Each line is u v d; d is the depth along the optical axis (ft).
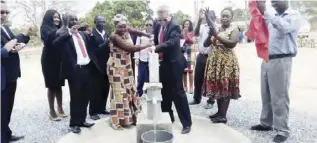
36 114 16.30
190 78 20.51
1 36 11.37
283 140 11.75
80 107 12.96
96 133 13.44
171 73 12.71
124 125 14.26
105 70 14.98
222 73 13.09
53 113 15.12
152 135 10.89
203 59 16.67
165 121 11.67
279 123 11.85
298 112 16.14
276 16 10.99
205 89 13.89
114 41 13.01
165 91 13.20
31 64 39.19
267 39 11.32
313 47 50.90
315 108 16.93
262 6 11.16
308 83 24.62
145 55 18.65
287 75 11.55
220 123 13.97
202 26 16.22
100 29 14.51
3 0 10.96
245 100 18.83
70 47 12.47
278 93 11.67
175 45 12.53
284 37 11.20
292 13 11.07
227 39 12.66
